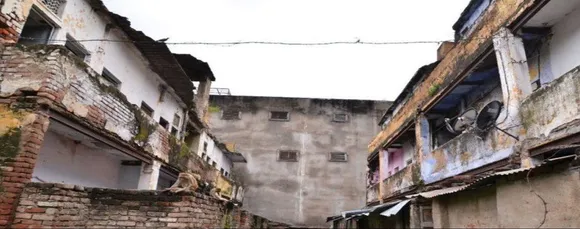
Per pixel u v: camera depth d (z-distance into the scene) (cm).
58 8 773
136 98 1120
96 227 581
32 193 552
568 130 600
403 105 1538
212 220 754
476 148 895
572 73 605
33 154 586
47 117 622
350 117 2705
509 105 759
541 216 499
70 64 671
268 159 2586
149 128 1027
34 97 605
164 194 621
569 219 455
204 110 1700
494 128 813
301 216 2448
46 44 698
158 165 1098
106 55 941
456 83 1023
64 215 561
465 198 742
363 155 2600
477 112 934
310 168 2562
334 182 2528
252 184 2523
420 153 1248
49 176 800
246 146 2617
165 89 1324
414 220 1052
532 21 792
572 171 458
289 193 2502
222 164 2242
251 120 2689
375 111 2723
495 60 914
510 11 786
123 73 1034
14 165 561
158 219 605
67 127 716
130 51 1052
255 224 1692
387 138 1697
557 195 477
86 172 931
